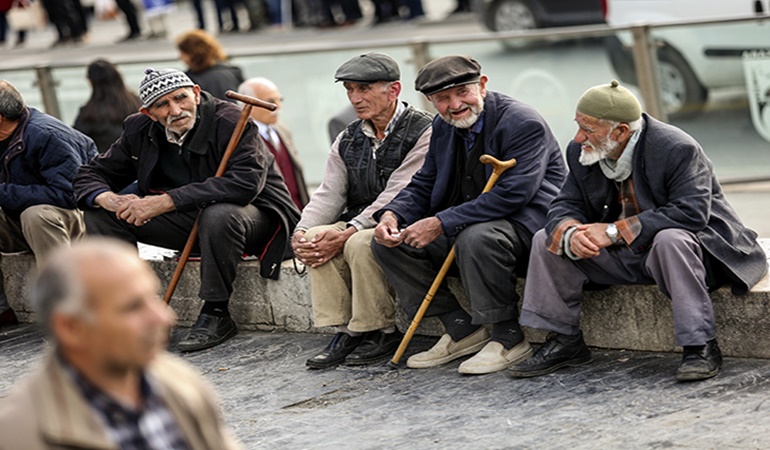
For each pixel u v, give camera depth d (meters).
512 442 7.02
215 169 9.56
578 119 7.73
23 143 10.18
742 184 14.38
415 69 15.06
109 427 3.98
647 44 14.38
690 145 7.67
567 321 8.04
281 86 15.50
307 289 9.65
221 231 9.36
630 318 8.26
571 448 6.82
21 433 3.84
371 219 8.89
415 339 9.20
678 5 17.23
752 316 7.73
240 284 9.99
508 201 8.20
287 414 8.02
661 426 6.96
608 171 7.86
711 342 7.61
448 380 8.26
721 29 14.12
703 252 7.63
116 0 31.66
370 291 8.70
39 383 3.93
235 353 9.46
